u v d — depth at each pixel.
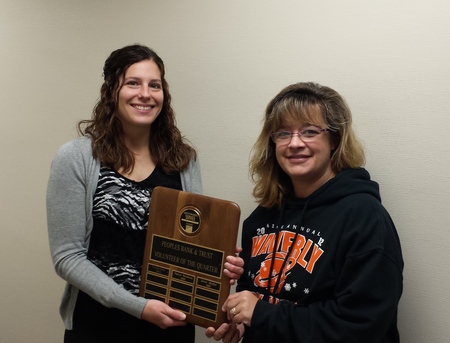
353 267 1.00
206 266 1.18
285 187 1.25
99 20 1.90
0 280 2.21
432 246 1.32
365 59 1.38
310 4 1.46
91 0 1.91
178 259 1.21
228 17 1.62
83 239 1.24
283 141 1.15
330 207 1.12
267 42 1.55
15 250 2.18
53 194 1.22
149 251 1.24
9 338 2.21
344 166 1.17
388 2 1.34
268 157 1.25
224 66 1.64
